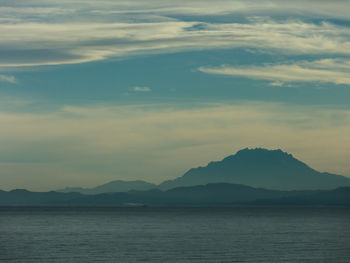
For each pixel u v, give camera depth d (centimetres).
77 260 8050
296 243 10669
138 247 9819
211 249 9481
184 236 12581
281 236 12625
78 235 12975
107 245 10238
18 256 8512
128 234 13250
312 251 9188
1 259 8188
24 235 13012
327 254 8744
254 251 9181
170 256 8488
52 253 8894
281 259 8150
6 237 12338
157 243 10669
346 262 7838
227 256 8488
